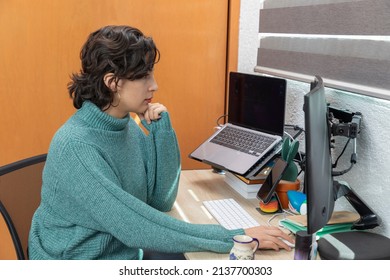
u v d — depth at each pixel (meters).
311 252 1.14
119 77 1.22
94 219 1.17
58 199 1.20
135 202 1.18
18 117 2.12
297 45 1.81
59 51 2.10
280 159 1.51
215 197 1.64
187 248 1.20
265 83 1.68
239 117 1.84
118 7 2.12
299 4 1.79
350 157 1.46
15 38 2.04
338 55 1.55
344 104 1.50
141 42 1.22
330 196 1.22
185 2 2.19
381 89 1.34
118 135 1.28
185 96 2.30
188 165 2.37
